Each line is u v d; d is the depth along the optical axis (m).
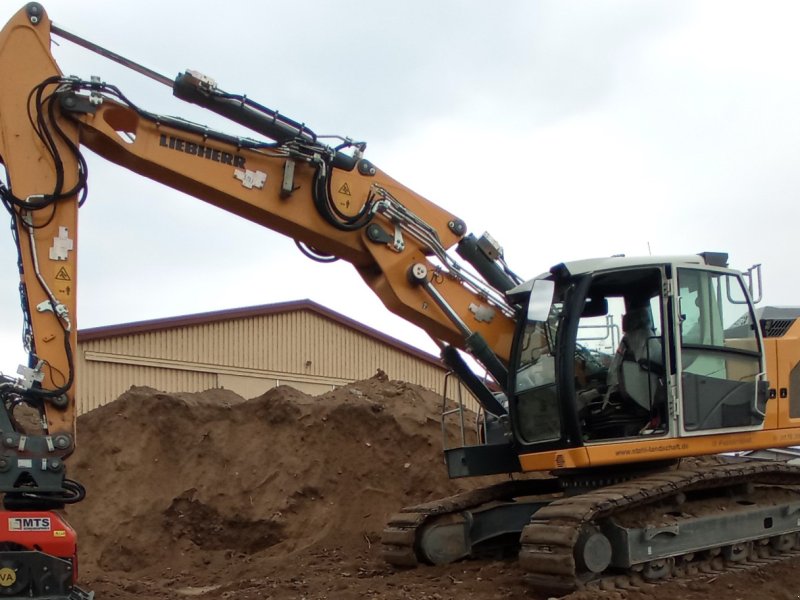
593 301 8.98
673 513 8.41
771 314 9.91
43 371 6.80
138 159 7.55
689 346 8.39
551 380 8.45
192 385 23.34
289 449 13.55
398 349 29.03
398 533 9.34
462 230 8.88
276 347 25.58
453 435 13.50
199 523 12.90
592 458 8.06
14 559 6.29
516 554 9.85
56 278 6.98
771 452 12.55
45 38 7.21
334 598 8.02
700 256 8.88
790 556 9.09
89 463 13.51
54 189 7.05
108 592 9.28
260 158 7.99
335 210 8.17
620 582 7.76
